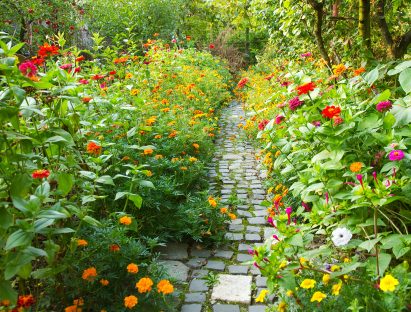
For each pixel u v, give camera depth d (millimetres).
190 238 3234
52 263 1938
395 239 1915
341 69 3436
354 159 2605
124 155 3445
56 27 7949
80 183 2373
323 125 2607
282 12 4988
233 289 2529
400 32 4754
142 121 3992
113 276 2154
